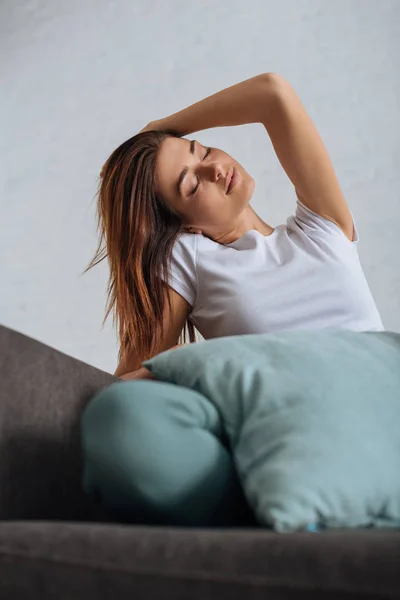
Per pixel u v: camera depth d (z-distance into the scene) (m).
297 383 0.83
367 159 2.82
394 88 2.87
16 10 3.54
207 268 1.55
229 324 1.50
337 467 0.76
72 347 3.03
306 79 2.96
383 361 0.91
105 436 0.75
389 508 0.78
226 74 3.09
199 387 0.86
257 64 3.05
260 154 2.91
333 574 0.54
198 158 1.63
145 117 3.16
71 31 3.40
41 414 0.85
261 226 1.67
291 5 3.08
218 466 0.79
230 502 0.81
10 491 0.79
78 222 3.16
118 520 0.79
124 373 1.62
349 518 0.75
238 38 3.11
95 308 3.04
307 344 0.90
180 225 1.63
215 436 0.84
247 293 1.50
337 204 1.59
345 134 2.86
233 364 0.86
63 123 3.29
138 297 1.62
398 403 0.85
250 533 0.61
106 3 3.38
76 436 0.89
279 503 0.71
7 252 3.23
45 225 3.21
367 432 0.80
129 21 3.31
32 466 0.82
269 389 0.83
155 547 0.60
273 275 1.51
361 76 2.91
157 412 0.76
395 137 2.82
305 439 0.77
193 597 0.57
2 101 3.42
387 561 0.54
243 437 0.81
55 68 3.38
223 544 0.59
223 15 3.16
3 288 3.19
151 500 0.74
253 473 0.77
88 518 0.89
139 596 0.59
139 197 1.61
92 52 3.33
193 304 1.59
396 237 2.72
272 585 0.55
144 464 0.74
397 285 2.67
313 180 1.59
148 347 1.59
